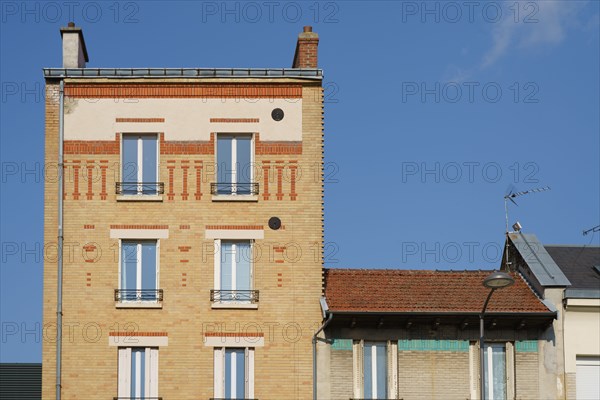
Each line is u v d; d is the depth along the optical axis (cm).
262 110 4056
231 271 3966
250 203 3994
